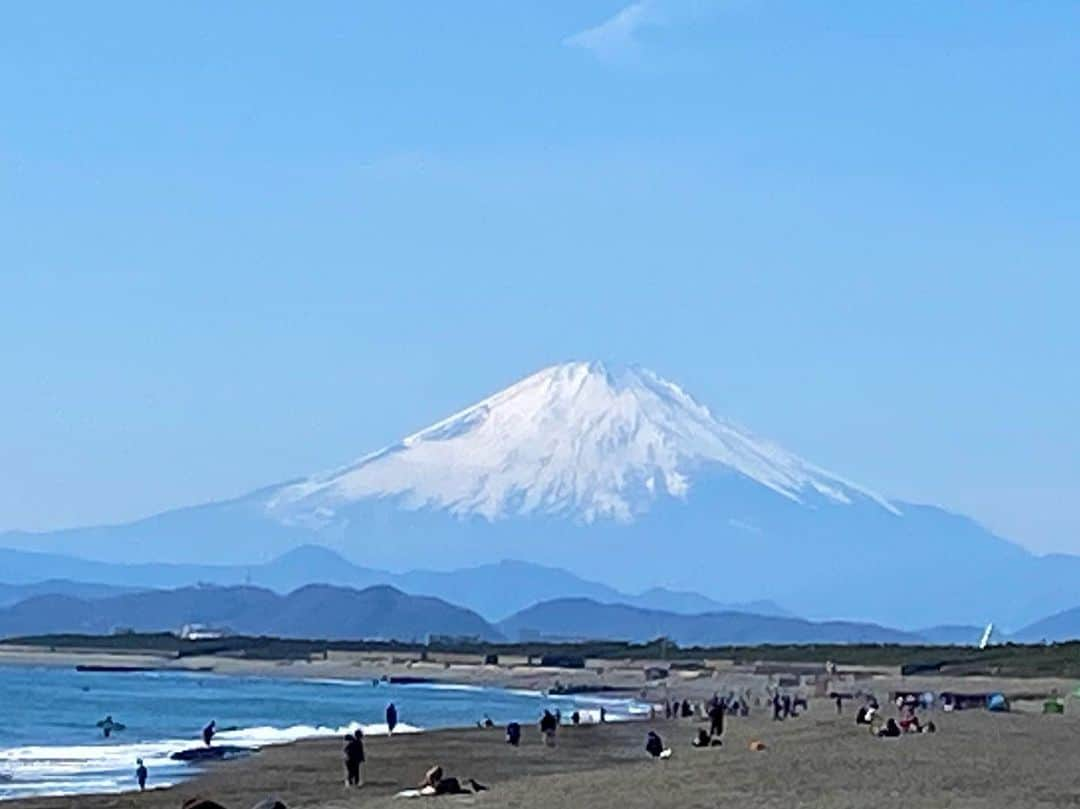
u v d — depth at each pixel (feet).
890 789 174.91
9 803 211.20
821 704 477.36
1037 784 180.86
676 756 252.83
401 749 305.12
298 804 192.95
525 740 331.57
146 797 219.00
